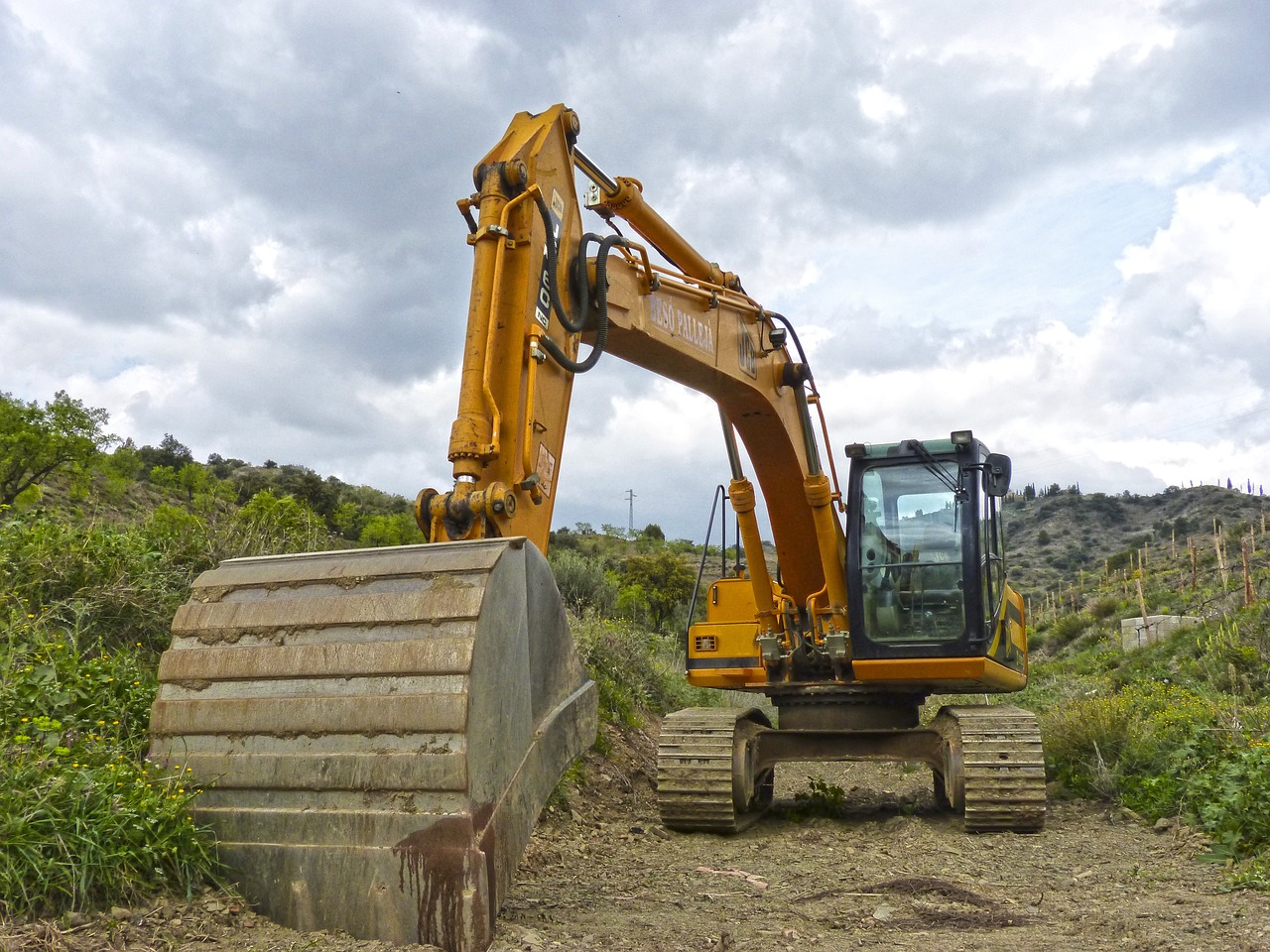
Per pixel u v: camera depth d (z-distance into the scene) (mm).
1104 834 7207
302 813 3631
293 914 3559
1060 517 118812
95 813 3525
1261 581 26062
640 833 7520
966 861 6086
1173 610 27969
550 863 6078
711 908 4723
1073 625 32312
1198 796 7121
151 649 6488
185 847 3633
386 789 3543
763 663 9023
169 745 3936
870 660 8234
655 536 56656
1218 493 109938
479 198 5215
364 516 29141
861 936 4129
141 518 7898
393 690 3637
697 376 7691
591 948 3742
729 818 7492
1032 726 7598
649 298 6844
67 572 6387
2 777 3617
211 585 4160
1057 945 3916
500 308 5230
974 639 8062
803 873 5766
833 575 8703
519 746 3896
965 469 8336
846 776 12461
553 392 5457
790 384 8727
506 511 4590
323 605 3891
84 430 21891
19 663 5227
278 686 3818
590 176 6691
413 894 3434
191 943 3271
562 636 4461
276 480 38062
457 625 3658
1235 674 15242
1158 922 4234
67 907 3318
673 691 14148
